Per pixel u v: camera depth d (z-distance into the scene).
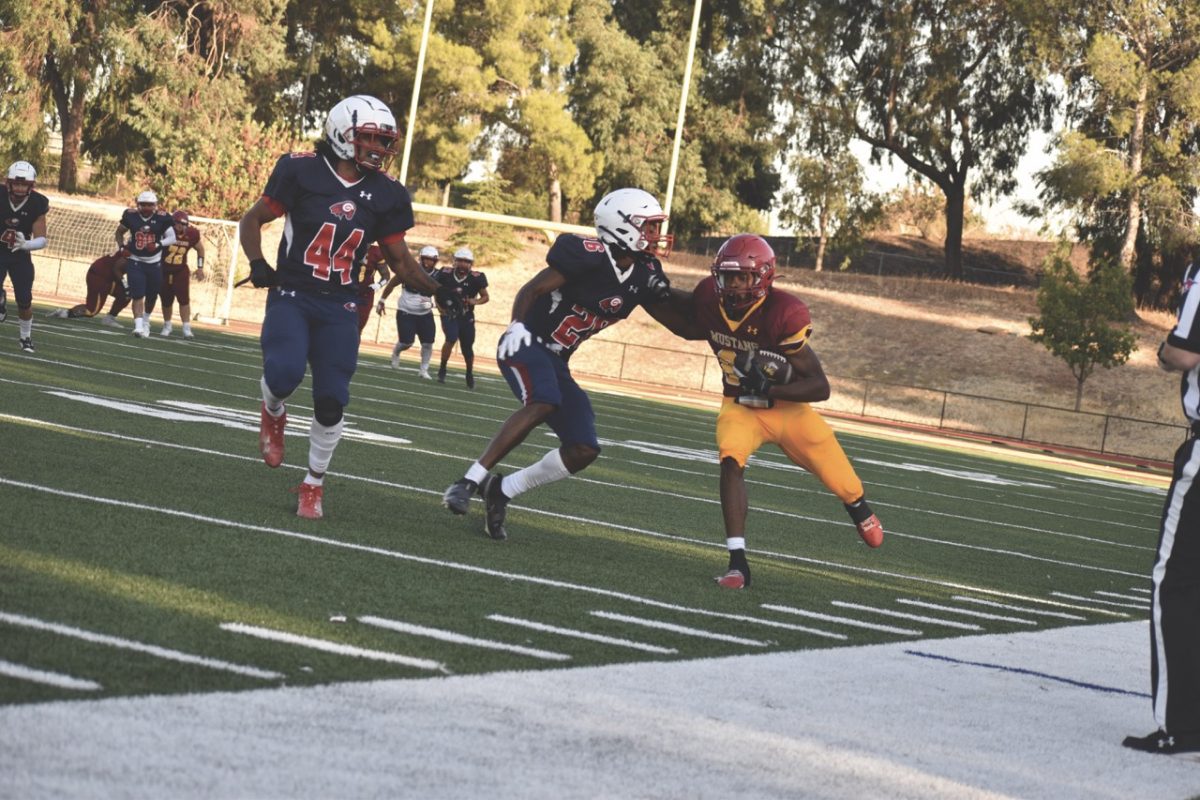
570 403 17.98
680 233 141.62
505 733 8.64
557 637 11.90
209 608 11.09
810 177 127.75
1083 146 104.31
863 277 123.12
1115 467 73.25
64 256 99.19
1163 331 107.62
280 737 7.93
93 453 19.30
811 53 127.19
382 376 50.75
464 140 124.19
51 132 134.75
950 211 130.12
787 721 9.94
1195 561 10.91
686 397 81.38
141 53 116.38
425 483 22.12
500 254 113.81
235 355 48.12
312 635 10.66
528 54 127.00
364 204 16.61
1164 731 10.65
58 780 6.73
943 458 55.41
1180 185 105.12
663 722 9.43
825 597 16.55
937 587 18.94
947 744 9.90
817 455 17.23
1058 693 12.42
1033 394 95.56
